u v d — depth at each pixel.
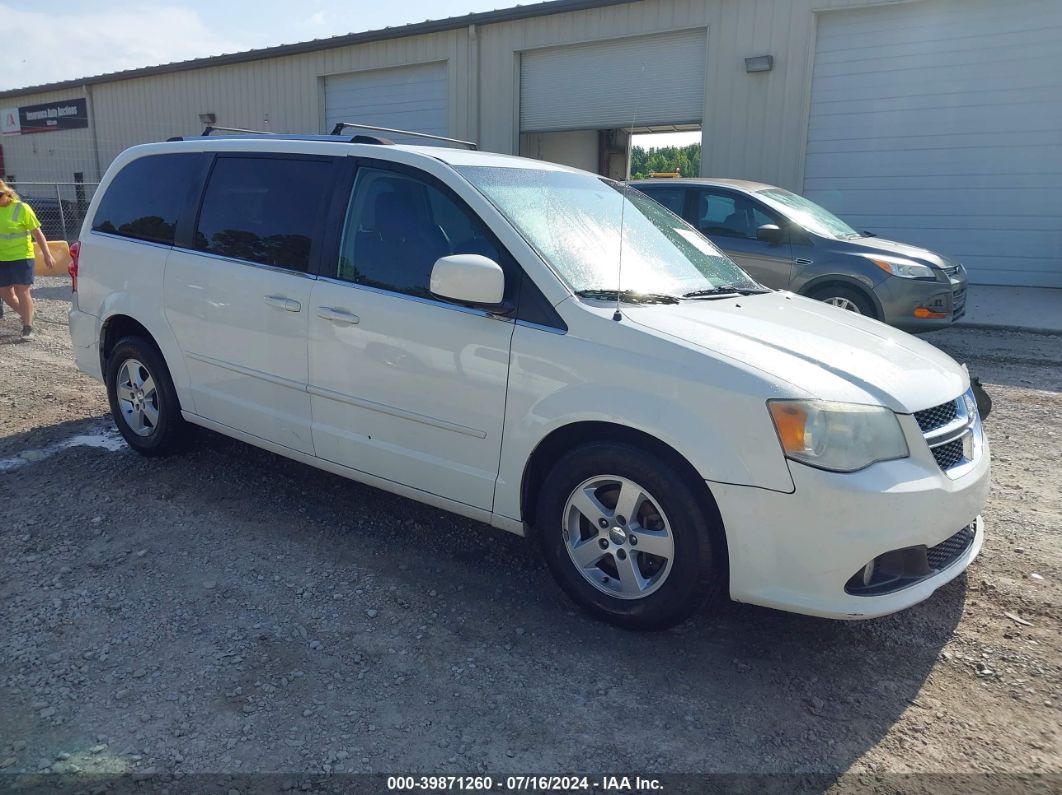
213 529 4.18
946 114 13.48
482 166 3.94
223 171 4.61
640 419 3.05
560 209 3.92
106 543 4.00
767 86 14.46
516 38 16.89
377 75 19.30
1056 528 4.31
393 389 3.74
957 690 2.99
